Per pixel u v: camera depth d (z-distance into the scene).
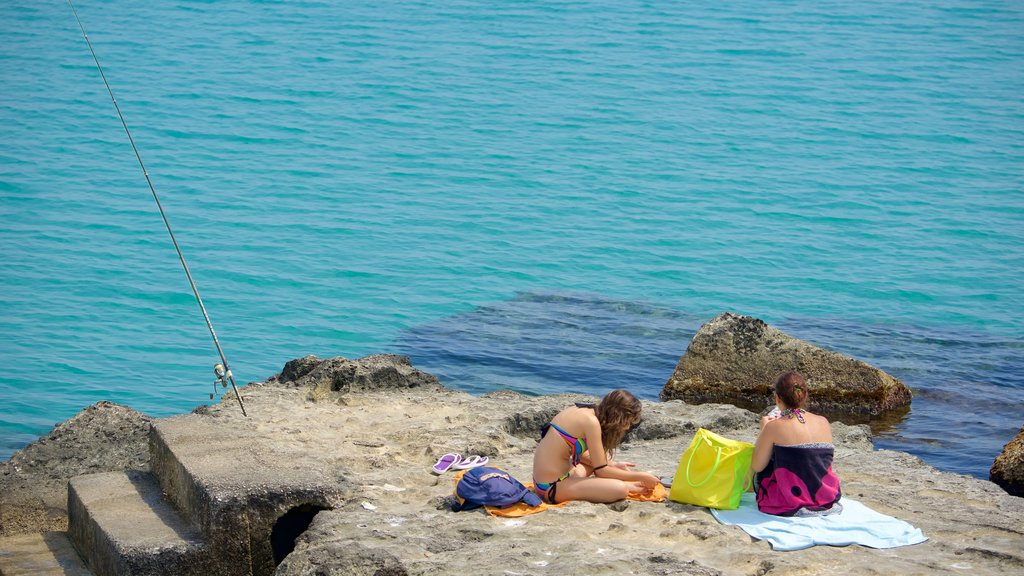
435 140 109.31
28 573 26.61
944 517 24.69
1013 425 46.91
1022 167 105.38
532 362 54.78
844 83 138.38
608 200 91.81
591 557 21.02
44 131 105.19
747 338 49.75
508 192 93.19
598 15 176.38
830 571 20.84
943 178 101.44
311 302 64.44
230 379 32.62
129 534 24.73
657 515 24.19
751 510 24.56
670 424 34.97
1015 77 142.62
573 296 67.50
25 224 76.81
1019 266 77.06
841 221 88.00
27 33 152.62
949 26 174.12
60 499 31.02
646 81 136.38
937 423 47.25
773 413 24.84
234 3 179.38
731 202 92.50
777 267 75.81
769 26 171.62
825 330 62.56
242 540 24.39
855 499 26.12
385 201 88.88
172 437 28.12
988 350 59.19
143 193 87.06
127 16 167.12
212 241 75.75
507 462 30.23
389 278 69.75
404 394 38.19
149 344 56.22
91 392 49.38
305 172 96.56
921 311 66.75
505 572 20.52
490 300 66.25
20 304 60.75
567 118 119.44
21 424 45.22
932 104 129.50
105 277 66.50
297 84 130.12
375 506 25.39
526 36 160.12
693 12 181.62
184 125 110.69
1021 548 22.20
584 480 25.47
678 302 67.12
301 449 29.61
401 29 162.75
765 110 125.25
